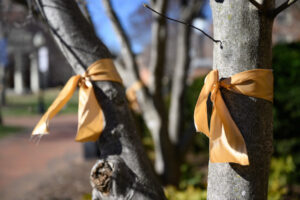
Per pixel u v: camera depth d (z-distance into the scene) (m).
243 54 1.04
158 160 3.84
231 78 1.04
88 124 1.19
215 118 1.05
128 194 1.19
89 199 3.25
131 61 3.54
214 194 1.09
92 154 6.26
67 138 8.66
